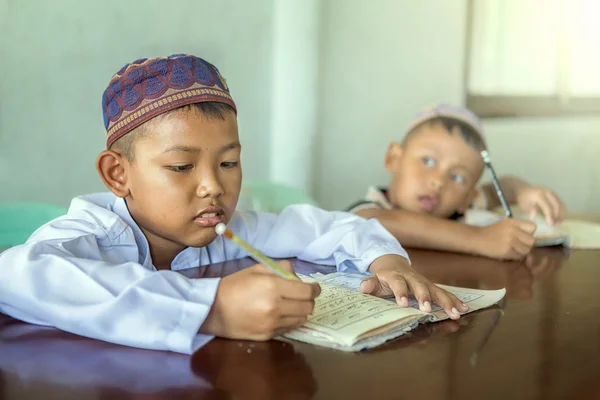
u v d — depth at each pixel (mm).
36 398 494
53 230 776
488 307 769
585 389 522
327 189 2043
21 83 1417
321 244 989
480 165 1446
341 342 600
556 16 2818
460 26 2369
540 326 694
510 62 2688
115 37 1550
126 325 608
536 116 2756
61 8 1454
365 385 520
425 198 1404
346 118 2064
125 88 776
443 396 501
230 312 611
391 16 2141
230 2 1749
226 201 789
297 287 611
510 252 1099
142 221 819
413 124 1508
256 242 1024
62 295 644
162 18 1623
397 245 944
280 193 1438
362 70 2084
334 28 1990
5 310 692
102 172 810
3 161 1410
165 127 752
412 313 672
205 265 964
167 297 613
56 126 1484
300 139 1898
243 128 1825
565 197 2863
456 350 606
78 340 624
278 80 1870
